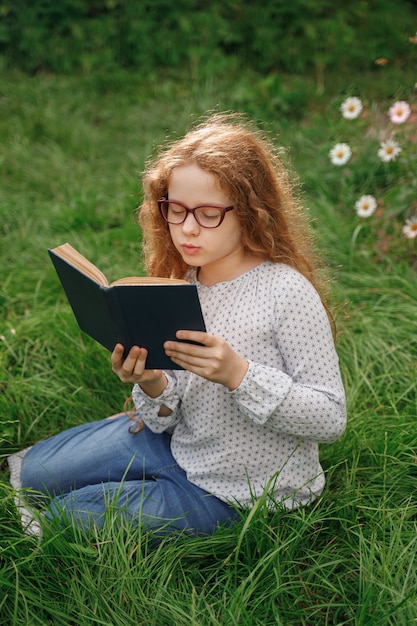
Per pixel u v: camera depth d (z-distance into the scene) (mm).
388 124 4117
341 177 3988
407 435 2324
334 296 3094
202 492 1984
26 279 3363
